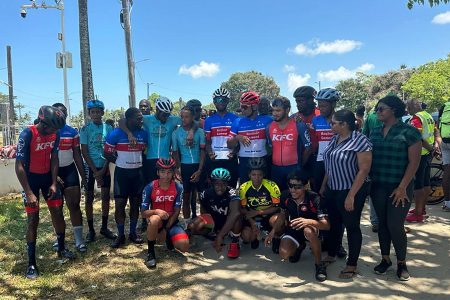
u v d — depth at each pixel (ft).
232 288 13.16
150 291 13.08
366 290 12.72
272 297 12.44
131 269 14.93
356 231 13.48
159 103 17.85
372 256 15.72
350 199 12.65
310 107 17.47
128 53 40.34
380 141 13.16
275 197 16.07
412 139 12.50
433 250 16.17
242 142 17.24
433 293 12.46
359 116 26.32
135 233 17.85
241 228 16.44
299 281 13.60
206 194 16.76
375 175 13.25
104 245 17.53
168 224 16.03
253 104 17.28
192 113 18.43
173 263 15.47
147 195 15.80
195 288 13.23
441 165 23.07
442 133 21.09
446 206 22.02
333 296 12.37
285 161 16.49
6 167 30.14
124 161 16.90
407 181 12.53
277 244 16.19
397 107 12.78
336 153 13.05
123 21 40.01
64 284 13.73
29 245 14.38
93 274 14.51
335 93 15.71
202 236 18.65
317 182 16.30
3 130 38.24
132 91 40.81
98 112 18.08
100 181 17.75
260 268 14.84
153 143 18.04
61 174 16.35
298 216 14.42
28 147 14.16
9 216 22.47
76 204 16.52
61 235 15.98
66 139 16.14
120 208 17.10
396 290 12.69
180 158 18.94
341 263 15.10
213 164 18.75
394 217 12.97
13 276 14.35
